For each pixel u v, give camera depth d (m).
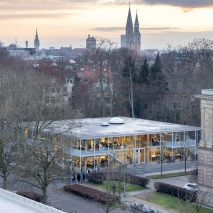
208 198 91.38
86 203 95.25
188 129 132.12
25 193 97.25
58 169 99.06
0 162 96.31
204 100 92.44
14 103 106.38
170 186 100.25
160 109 174.50
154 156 129.38
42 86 121.38
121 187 103.62
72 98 185.50
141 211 88.69
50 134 97.38
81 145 118.62
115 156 116.25
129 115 181.12
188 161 129.75
